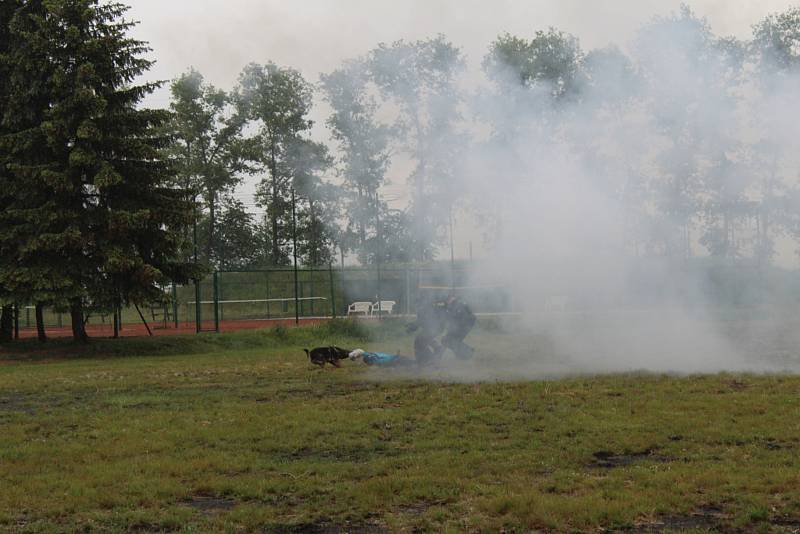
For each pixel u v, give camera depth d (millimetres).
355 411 10281
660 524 5730
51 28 23391
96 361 20844
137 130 24797
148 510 6336
